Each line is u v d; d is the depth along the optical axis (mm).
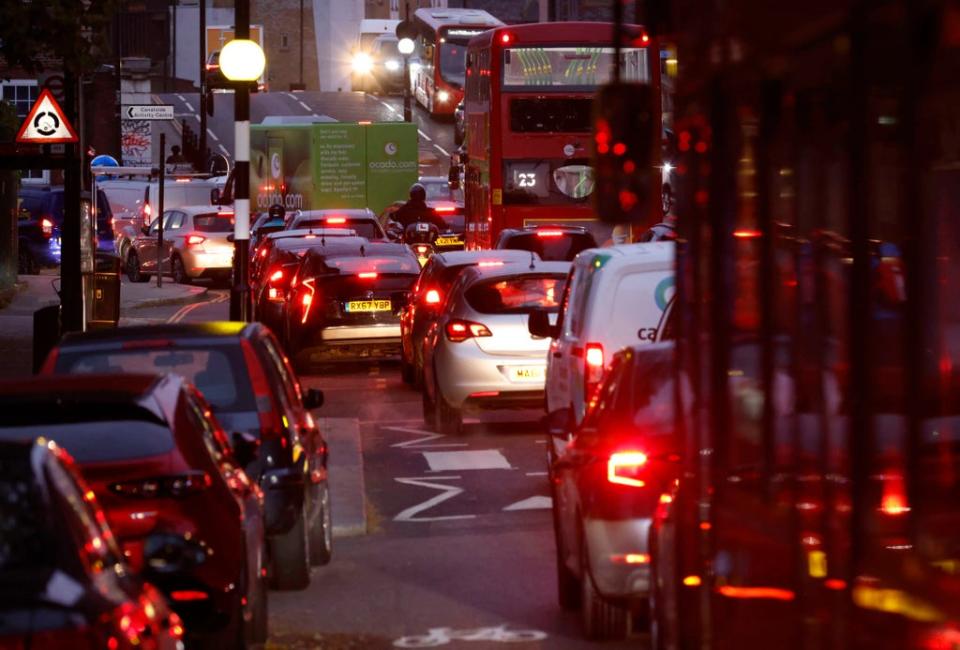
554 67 90125
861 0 10359
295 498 30500
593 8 159625
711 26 14203
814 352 11484
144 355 30562
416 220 109000
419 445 52531
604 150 18312
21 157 55625
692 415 15008
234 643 23797
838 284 10914
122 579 15438
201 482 23531
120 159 195250
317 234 90125
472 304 53688
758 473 12781
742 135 13312
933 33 9383
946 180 9516
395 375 73625
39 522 14383
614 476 25188
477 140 96625
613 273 39531
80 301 55844
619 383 26453
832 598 11008
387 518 40375
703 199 14578
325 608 30312
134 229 141625
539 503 41594
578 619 28875
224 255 124750
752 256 12953
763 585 12609
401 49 184375
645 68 88688
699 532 14688
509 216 90438
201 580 23188
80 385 24578
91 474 23281
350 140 137250
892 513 10000
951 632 9281
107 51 54344
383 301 72250
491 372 52969
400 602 30734
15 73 167000
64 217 55688
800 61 11727
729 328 13680
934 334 9625
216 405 30375
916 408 9641
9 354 73312
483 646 27016
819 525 11312
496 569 33688
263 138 140250
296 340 72750
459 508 41375
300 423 32719
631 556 24969
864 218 10359
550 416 30062
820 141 11281
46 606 13586
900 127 9789
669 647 17656
